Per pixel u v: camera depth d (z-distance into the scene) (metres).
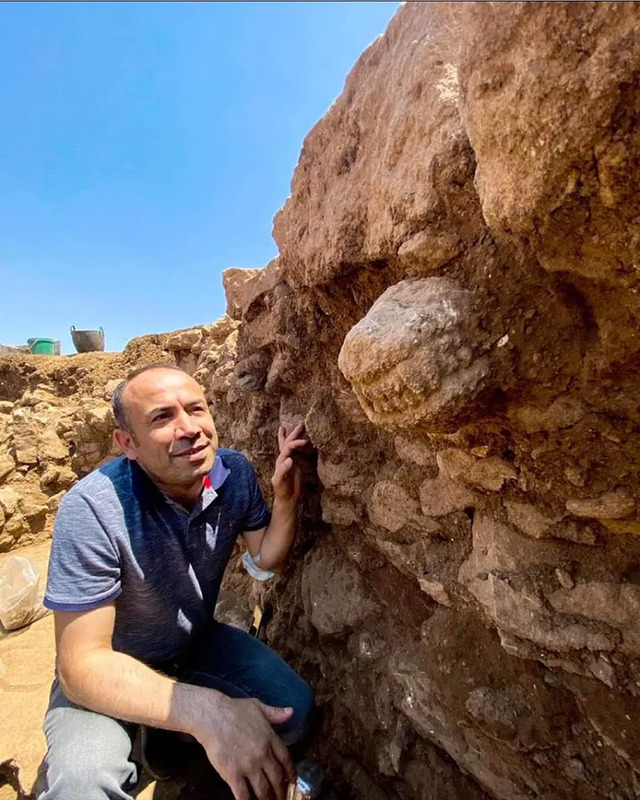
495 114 0.51
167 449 1.14
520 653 0.90
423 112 0.73
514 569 0.91
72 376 8.08
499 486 0.89
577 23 0.42
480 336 0.67
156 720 0.99
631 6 0.40
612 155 0.44
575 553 0.85
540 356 0.67
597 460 0.74
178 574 1.22
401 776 1.16
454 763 1.08
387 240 0.82
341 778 1.30
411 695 1.14
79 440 4.89
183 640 1.31
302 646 1.58
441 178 0.70
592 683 0.83
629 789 0.80
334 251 0.98
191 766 1.43
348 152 1.01
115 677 1.00
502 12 0.48
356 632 1.36
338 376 1.28
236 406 2.21
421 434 1.06
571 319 0.64
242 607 2.14
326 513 1.45
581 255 0.55
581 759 0.86
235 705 1.04
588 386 0.68
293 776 1.05
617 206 0.48
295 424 1.55
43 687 2.08
